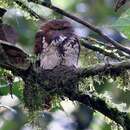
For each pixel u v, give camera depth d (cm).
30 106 841
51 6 828
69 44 873
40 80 816
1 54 784
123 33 805
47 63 851
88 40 920
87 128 1405
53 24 891
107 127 1007
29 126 853
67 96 830
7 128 1361
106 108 852
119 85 856
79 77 816
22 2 888
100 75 819
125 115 859
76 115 1394
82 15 1669
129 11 800
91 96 842
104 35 838
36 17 910
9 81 864
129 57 905
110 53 909
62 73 818
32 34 1415
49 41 872
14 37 823
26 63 804
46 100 837
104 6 1695
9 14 977
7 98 942
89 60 927
